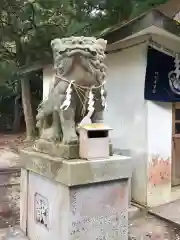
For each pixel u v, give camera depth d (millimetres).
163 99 5902
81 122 3662
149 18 5219
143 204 5832
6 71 11297
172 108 6527
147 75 5777
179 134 6684
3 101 22484
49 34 8922
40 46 9211
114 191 3736
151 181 5867
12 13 9023
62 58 3695
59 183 3555
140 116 5945
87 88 3770
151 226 5066
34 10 8797
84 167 3439
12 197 6754
